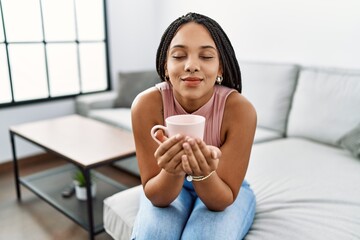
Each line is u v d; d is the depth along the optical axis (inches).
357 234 42.5
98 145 73.8
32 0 105.3
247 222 42.6
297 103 86.9
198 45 35.9
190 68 35.2
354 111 75.5
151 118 41.8
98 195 82.0
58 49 115.2
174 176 37.4
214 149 33.3
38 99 111.3
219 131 41.1
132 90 116.7
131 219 47.6
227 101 40.9
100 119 105.8
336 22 88.2
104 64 129.7
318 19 91.6
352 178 59.7
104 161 65.3
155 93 42.7
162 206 41.9
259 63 98.8
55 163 111.7
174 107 42.0
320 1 90.3
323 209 48.6
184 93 36.8
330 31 89.8
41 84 113.0
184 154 32.3
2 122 104.6
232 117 40.4
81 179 78.0
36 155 112.7
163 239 38.1
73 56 119.8
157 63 42.3
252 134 40.5
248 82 98.8
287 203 50.8
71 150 70.5
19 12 103.3
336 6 87.4
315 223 44.7
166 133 33.9
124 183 94.8
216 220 38.7
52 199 78.6
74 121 93.8
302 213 47.4
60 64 116.8
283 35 100.1
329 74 83.2
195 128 31.6
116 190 84.7
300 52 97.3
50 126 88.7
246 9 107.6
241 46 111.8
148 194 40.2
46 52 112.1
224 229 37.8
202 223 38.4
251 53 109.6
